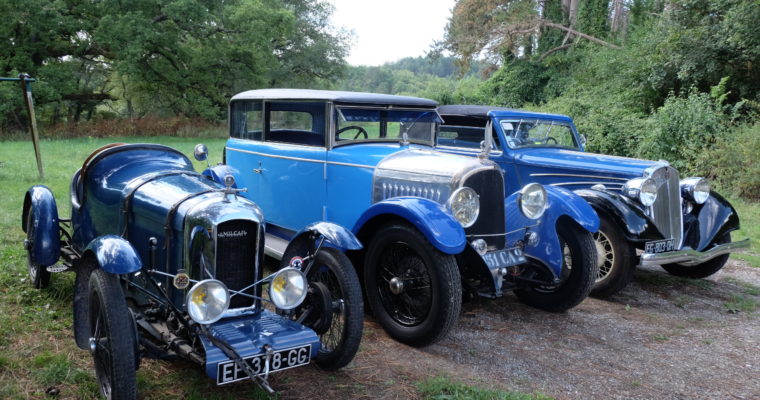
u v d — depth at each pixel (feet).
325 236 12.04
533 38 89.51
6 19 79.51
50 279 16.16
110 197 13.17
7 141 71.36
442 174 14.60
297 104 18.19
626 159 20.90
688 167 40.42
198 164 46.03
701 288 20.36
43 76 84.12
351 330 11.44
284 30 101.24
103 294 9.55
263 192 19.75
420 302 13.89
